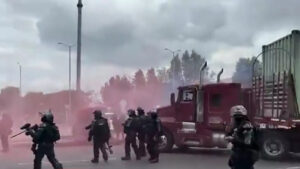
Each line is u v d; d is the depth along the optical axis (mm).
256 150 7531
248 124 7527
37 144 11898
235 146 7559
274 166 15297
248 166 7496
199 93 19141
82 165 14992
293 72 15969
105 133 15641
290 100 15922
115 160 16469
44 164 15180
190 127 19094
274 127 16859
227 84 18859
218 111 18875
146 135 15828
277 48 17375
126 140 16484
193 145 19047
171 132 19297
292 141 17016
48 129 11570
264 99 18000
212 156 18016
